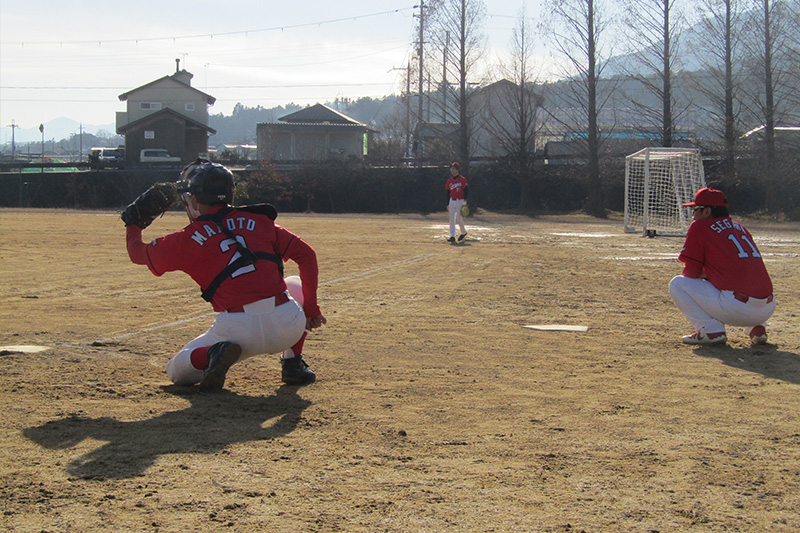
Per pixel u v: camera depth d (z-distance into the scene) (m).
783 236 21.17
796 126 33.09
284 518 2.70
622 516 2.76
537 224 27.22
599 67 35.97
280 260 4.62
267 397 4.48
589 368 5.39
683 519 2.74
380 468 3.25
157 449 3.45
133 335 6.43
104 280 10.29
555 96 42.12
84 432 3.69
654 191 25.80
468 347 6.15
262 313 4.45
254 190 40.16
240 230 4.49
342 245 16.67
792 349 6.13
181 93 56.25
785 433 3.83
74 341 6.14
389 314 7.82
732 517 2.76
